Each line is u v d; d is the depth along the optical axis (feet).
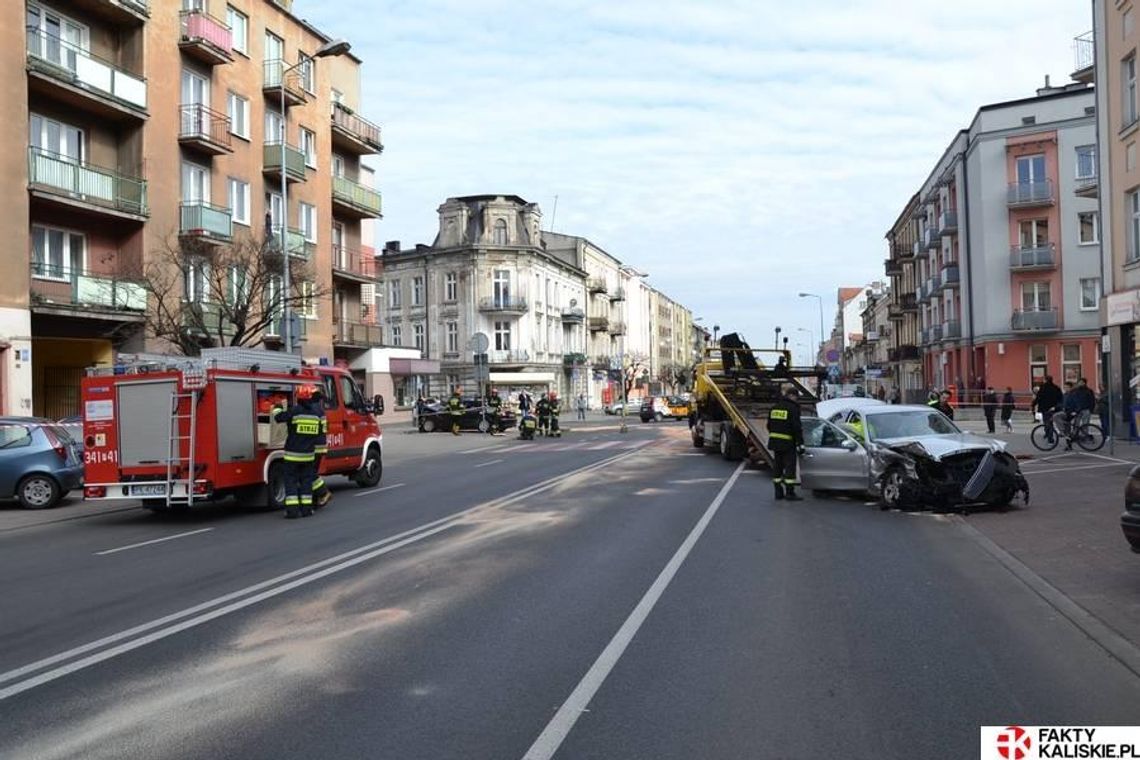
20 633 23.72
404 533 39.34
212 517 48.39
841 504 48.08
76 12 87.30
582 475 65.87
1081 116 152.46
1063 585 26.99
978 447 43.83
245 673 19.67
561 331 258.16
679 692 18.13
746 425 71.46
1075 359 154.71
